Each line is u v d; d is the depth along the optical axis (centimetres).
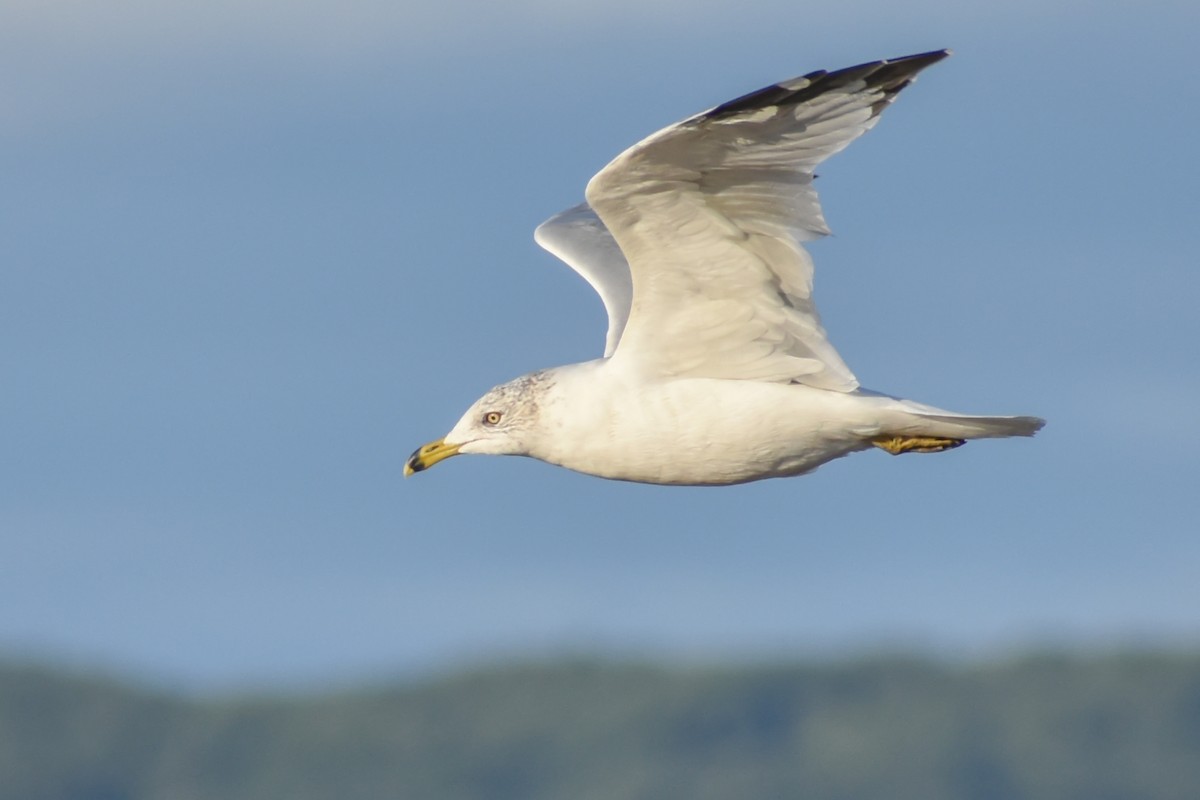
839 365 1083
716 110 978
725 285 1066
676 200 1029
